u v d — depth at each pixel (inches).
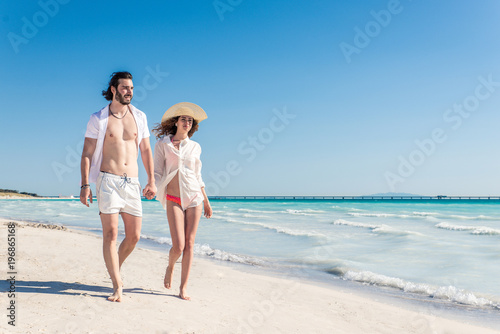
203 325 113.7
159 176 149.4
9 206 1552.7
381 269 281.0
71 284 143.1
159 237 460.4
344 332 132.7
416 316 166.6
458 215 964.6
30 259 191.6
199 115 156.6
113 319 106.6
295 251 366.6
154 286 160.9
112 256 126.1
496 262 303.3
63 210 1184.2
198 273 223.8
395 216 933.2
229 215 1002.1
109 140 130.7
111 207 126.1
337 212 1167.6
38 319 99.3
